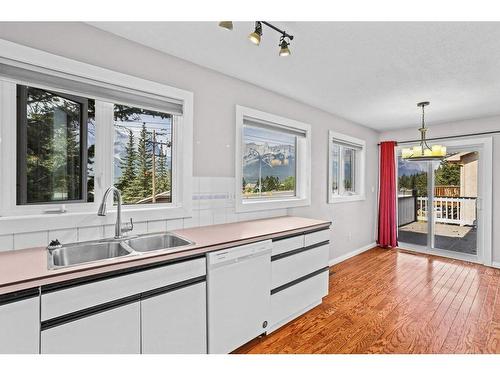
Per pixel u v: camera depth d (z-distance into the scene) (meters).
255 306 2.03
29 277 1.14
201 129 2.42
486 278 3.49
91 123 1.94
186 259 1.63
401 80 2.67
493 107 3.54
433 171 4.73
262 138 3.16
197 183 2.40
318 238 2.67
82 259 1.72
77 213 1.80
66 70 1.70
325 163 3.88
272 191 3.28
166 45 2.06
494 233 3.99
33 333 1.14
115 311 1.35
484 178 4.08
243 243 1.95
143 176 2.21
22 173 1.67
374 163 5.15
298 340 2.11
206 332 1.74
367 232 4.99
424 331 2.24
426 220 4.81
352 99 3.29
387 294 2.99
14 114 1.63
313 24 1.72
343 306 2.71
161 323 1.52
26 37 1.58
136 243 1.94
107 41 1.88
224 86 2.59
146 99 2.08
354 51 2.09
